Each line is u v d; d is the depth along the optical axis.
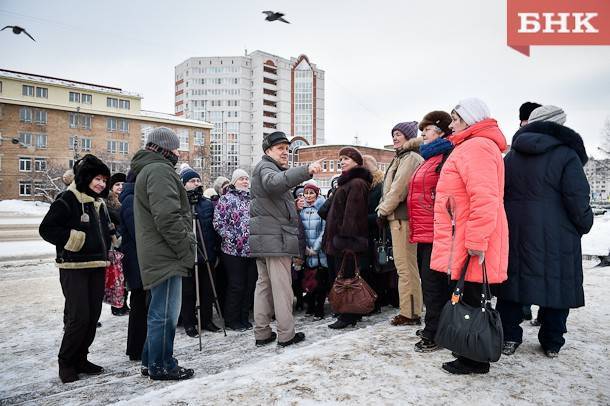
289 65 95.06
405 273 4.08
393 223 4.11
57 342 4.51
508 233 3.00
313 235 5.28
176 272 3.07
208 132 57.38
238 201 5.04
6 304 6.21
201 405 2.29
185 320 4.71
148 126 52.38
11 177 44.03
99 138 48.78
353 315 4.52
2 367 3.76
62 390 3.15
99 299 3.54
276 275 3.94
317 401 2.31
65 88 47.12
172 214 2.97
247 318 5.14
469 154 2.60
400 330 3.81
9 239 15.19
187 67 95.19
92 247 3.38
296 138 41.97
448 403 2.27
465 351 2.41
